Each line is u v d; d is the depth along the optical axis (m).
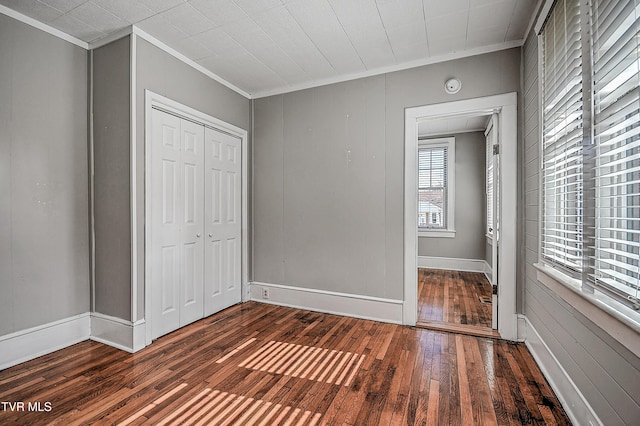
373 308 3.11
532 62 2.31
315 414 1.66
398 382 1.97
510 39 2.57
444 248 5.62
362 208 3.18
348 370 2.12
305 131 3.45
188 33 2.50
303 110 3.46
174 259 2.80
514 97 2.59
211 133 3.23
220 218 3.35
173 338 2.64
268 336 2.69
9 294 2.16
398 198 3.03
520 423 1.59
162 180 2.68
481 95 2.70
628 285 1.16
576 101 1.57
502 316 2.63
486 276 5.08
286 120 3.55
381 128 3.09
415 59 2.91
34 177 2.29
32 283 2.28
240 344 2.53
